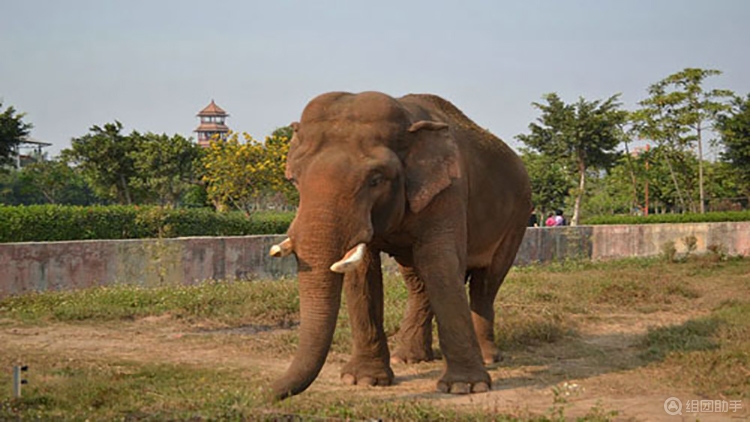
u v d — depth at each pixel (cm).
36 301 1109
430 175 605
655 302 1238
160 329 955
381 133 579
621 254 2164
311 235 536
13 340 870
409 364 774
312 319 523
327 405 555
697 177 3734
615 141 3494
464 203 661
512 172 802
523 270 1750
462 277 650
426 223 630
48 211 1459
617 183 4331
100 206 1606
